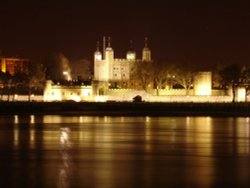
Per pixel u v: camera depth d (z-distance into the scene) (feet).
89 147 353.92
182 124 551.18
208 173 259.39
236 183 236.43
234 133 451.53
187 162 291.38
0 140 391.45
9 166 277.03
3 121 579.07
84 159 301.43
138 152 330.75
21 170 265.54
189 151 335.47
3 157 307.78
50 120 597.93
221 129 490.08
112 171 264.72
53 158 304.50
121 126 520.42
